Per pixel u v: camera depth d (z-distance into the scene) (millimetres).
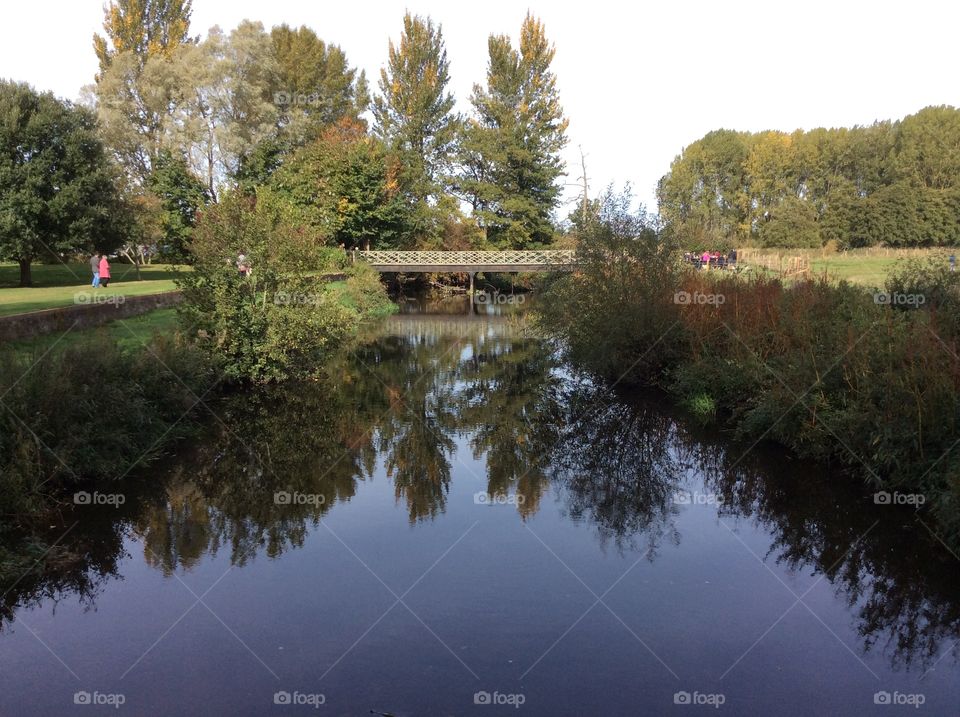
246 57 41094
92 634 5781
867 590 6516
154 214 33562
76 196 26109
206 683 5109
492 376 17672
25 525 7801
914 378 8312
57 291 22984
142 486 9227
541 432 12180
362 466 10266
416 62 54375
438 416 13336
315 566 6992
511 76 48875
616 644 5605
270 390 15273
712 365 13305
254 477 9695
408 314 34062
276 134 41219
